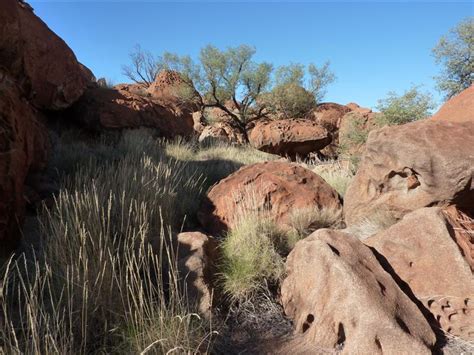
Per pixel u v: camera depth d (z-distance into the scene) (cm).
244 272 350
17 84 409
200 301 303
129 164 596
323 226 488
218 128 1884
